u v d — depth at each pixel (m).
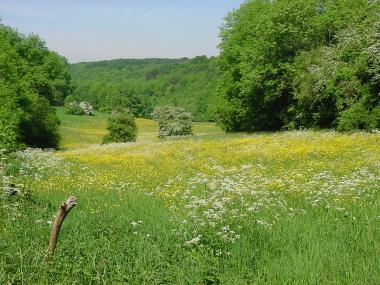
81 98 165.25
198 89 151.50
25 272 6.40
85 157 28.48
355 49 32.34
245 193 12.64
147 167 22.97
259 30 43.97
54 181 16.66
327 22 40.69
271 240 8.49
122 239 8.16
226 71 55.78
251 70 45.12
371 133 26.98
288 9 41.59
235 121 55.12
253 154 24.56
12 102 46.84
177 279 6.68
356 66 30.17
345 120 29.56
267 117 48.31
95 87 167.88
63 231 8.46
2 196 10.31
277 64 43.00
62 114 112.56
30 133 59.19
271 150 24.75
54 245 6.98
